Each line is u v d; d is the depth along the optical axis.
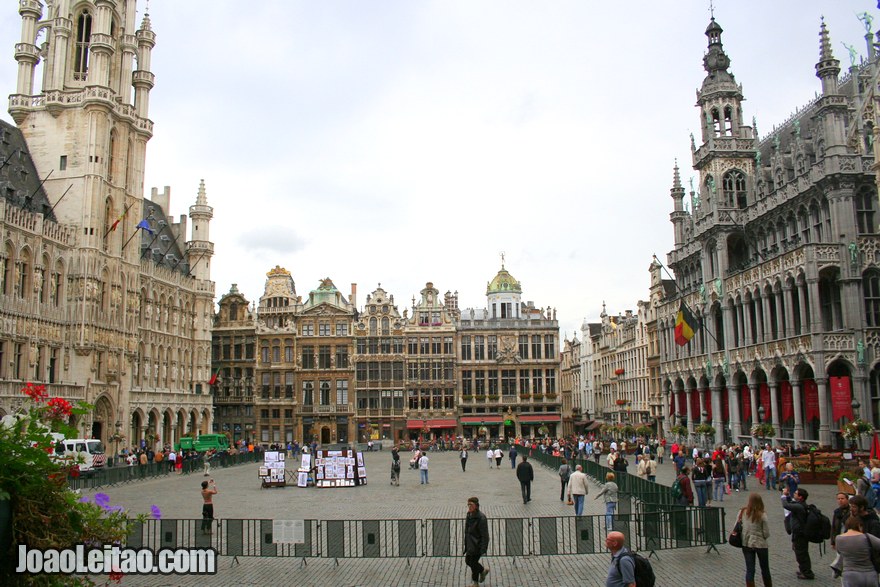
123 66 70.44
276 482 42.91
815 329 45.16
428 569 19.05
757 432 48.81
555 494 36.50
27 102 66.19
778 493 33.72
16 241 55.31
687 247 68.12
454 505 32.25
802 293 47.16
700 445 63.22
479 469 55.69
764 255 56.84
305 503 33.88
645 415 89.69
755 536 15.22
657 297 84.25
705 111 62.38
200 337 86.75
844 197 45.91
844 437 40.09
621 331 100.56
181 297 83.31
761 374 53.62
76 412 10.68
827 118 46.69
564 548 19.91
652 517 20.58
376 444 88.88
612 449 38.50
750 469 43.31
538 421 101.69
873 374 45.34
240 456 66.38
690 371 65.56
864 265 45.34
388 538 23.67
